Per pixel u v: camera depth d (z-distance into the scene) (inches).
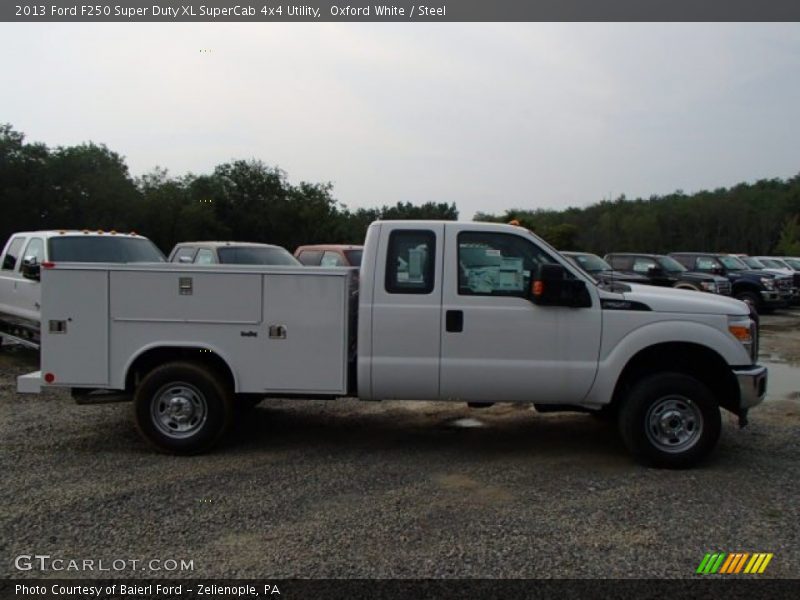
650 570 146.0
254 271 221.0
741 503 186.2
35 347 375.6
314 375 223.0
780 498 190.4
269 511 178.5
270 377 223.5
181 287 223.0
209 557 151.5
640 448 215.8
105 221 1610.5
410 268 221.5
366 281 220.8
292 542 159.5
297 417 284.4
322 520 172.7
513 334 218.8
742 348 217.8
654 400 215.0
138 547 156.6
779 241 2810.0
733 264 863.1
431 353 219.9
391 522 171.5
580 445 245.3
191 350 228.5
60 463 218.7
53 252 379.2
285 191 1900.8
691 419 215.9
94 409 291.9
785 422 279.3
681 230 3093.0
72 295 224.5
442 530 166.7
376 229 223.0
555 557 151.9
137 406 225.6
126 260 400.5
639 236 2930.6
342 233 1911.9
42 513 176.4
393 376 221.0
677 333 216.1
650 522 172.4
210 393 225.1
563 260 222.4
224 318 222.8
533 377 219.1
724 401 228.2
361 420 280.4
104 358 225.1
